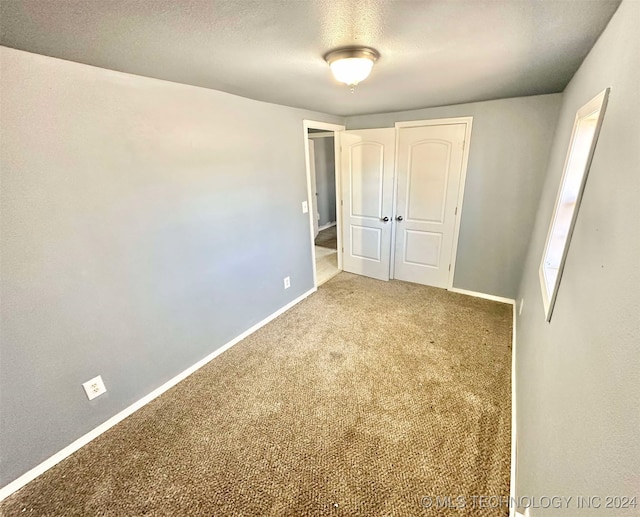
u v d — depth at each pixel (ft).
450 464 5.22
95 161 5.47
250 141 8.56
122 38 3.97
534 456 3.88
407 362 7.88
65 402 5.57
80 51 4.44
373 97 8.31
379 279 13.50
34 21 3.40
